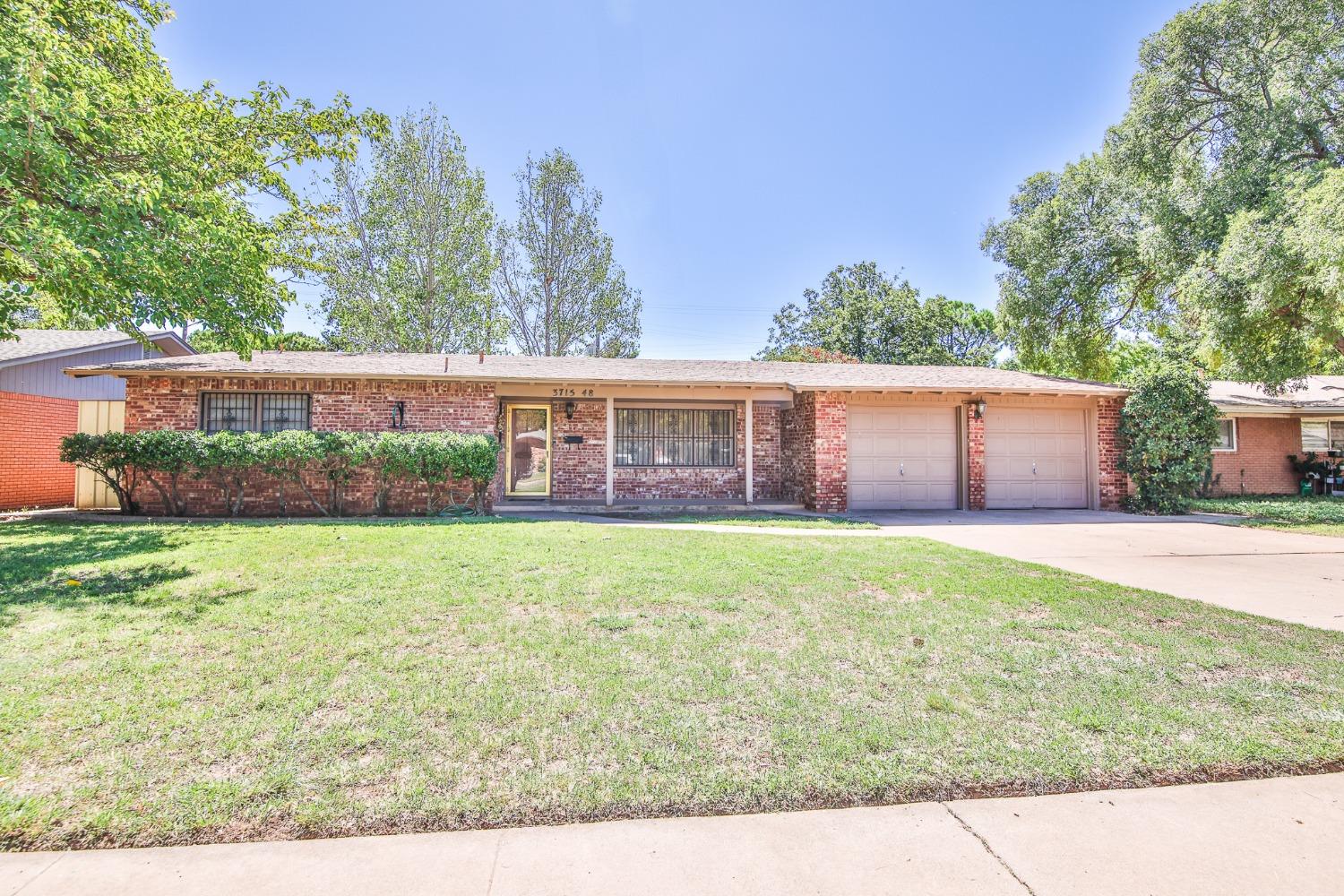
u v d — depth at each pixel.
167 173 7.36
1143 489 13.43
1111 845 2.17
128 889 1.89
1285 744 2.85
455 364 13.49
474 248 25.16
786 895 1.91
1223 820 2.33
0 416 11.61
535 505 13.49
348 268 24.05
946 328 36.44
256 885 1.92
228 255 7.58
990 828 2.26
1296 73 14.09
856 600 5.22
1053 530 10.40
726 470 14.70
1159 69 16.38
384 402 12.08
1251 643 4.21
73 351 14.02
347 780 2.45
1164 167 16.95
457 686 3.34
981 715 3.10
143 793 2.35
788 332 40.56
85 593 5.07
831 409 13.13
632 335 28.92
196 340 22.84
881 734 2.88
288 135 12.17
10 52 5.86
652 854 2.10
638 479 14.41
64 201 6.58
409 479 11.72
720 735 2.86
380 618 4.49
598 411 14.48
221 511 11.29
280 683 3.36
